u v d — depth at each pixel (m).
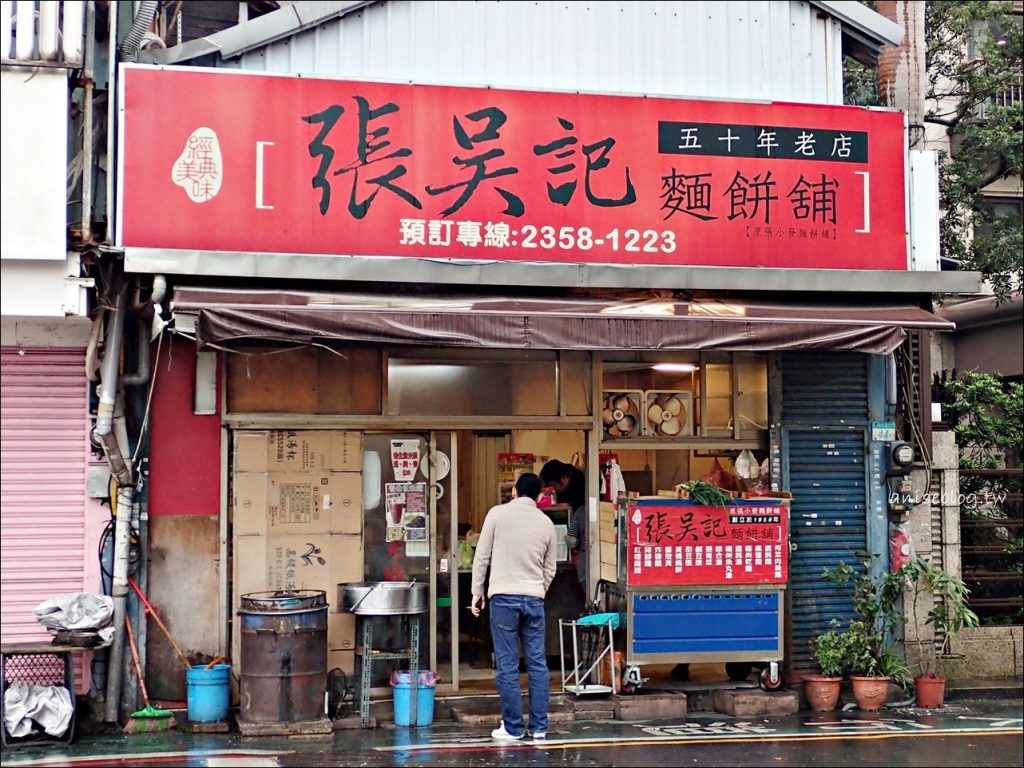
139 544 9.47
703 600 10.03
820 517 10.84
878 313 10.00
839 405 10.98
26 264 8.71
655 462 11.48
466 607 10.75
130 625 9.30
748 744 8.73
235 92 9.23
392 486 10.25
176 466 9.61
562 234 9.84
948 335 18.19
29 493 9.43
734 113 10.30
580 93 9.95
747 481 11.06
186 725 9.12
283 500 9.84
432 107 9.64
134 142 9.02
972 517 12.48
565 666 11.09
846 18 10.98
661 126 10.12
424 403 10.24
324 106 9.41
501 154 9.76
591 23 10.41
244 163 9.22
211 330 8.32
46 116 8.66
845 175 10.55
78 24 8.71
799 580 10.71
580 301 9.56
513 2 10.24
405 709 9.28
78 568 9.46
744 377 11.05
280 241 9.26
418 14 10.01
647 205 10.04
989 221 14.52
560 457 11.02
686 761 8.15
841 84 11.00
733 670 10.91
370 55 9.87
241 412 9.77
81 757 8.12
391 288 9.53
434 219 9.58
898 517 11.09
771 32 10.86
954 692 11.04
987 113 14.27
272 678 8.88
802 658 10.65
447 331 8.80
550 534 9.05
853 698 10.51
